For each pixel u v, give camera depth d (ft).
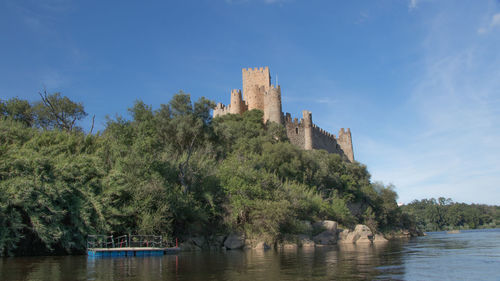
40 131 96.02
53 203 69.41
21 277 42.01
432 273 45.14
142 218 80.43
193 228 97.71
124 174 82.12
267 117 280.10
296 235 113.29
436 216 478.18
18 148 77.46
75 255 71.77
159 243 82.64
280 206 105.09
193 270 48.70
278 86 282.77
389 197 244.83
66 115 165.07
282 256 72.18
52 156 79.41
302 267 52.11
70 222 74.33
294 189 139.64
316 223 131.85
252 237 101.60
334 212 158.81
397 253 78.64
